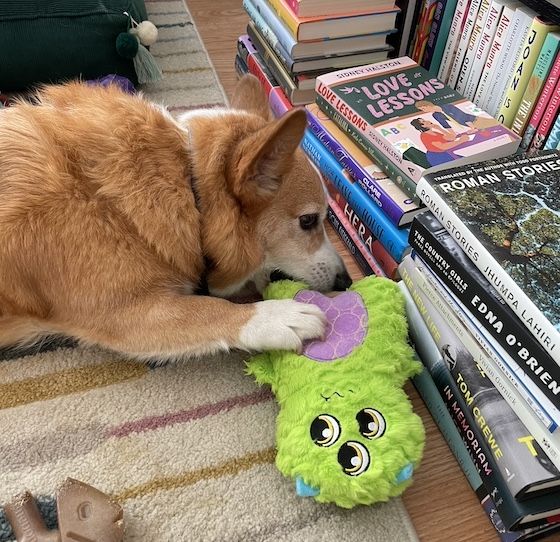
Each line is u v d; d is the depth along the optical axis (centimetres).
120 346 53
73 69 84
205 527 45
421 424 47
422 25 74
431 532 46
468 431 48
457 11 68
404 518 46
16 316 54
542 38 57
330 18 71
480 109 64
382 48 76
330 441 44
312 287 59
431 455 51
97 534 41
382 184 61
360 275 68
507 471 43
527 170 51
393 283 55
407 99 66
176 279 53
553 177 50
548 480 41
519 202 47
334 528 46
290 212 54
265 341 50
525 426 43
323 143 71
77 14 79
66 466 48
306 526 46
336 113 68
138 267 50
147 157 49
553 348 38
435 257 49
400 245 58
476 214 46
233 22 109
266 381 52
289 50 73
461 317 47
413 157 57
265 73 85
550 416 40
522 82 60
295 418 46
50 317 54
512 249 43
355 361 48
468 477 49
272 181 50
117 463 48
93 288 50
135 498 46
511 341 42
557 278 41
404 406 47
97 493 43
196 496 47
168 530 45
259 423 52
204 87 91
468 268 46
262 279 60
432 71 75
